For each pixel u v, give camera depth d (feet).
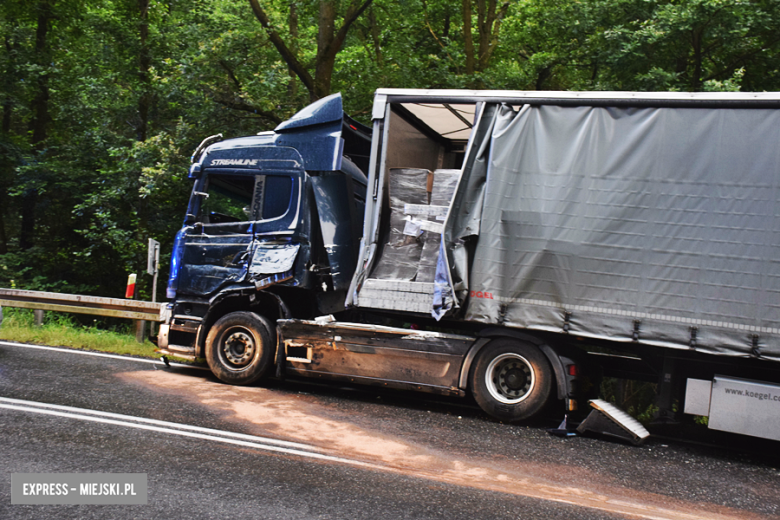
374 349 23.88
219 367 25.82
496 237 21.86
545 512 13.89
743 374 20.20
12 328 34.83
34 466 14.73
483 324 23.88
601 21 43.16
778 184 19.27
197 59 49.47
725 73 42.04
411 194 23.94
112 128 57.77
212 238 26.76
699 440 22.24
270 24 50.31
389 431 19.97
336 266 25.73
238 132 50.57
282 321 25.20
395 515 13.08
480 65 54.34
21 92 67.46
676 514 14.51
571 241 21.08
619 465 18.13
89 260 63.87
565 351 21.81
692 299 19.76
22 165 62.64
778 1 36.96
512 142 22.13
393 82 52.44
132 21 59.98
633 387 26.58
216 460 15.92
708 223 19.83
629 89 41.70
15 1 68.85
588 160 21.21
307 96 52.37
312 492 14.14
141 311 34.68
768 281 19.11
